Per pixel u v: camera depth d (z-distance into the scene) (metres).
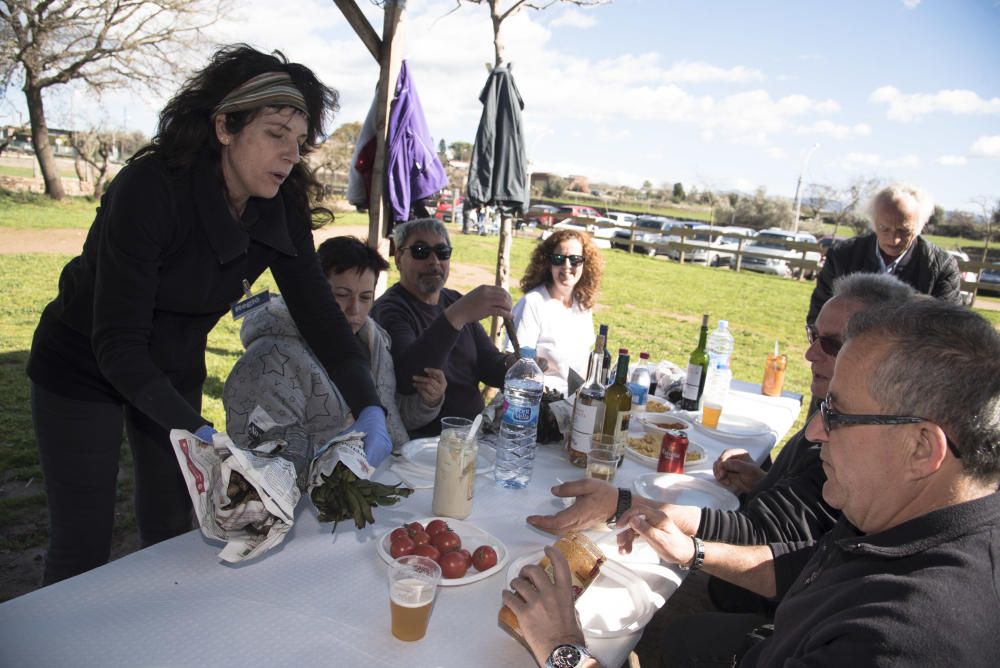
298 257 1.92
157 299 1.69
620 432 2.07
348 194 4.66
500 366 2.88
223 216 1.65
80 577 1.23
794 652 1.00
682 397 2.97
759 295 14.55
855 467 1.03
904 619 0.85
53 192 21.03
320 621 1.17
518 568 1.37
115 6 18.14
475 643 1.15
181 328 1.83
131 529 3.19
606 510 1.58
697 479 1.97
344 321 1.97
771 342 9.83
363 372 1.87
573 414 2.04
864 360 1.01
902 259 3.91
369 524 1.52
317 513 1.56
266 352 1.88
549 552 1.19
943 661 0.82
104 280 1.51
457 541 1.39
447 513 1.60
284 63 1.64
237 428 1.84
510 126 4.97
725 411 2.96
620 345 8.61
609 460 1.84
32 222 15.62
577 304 3.65
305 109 1.61
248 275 1.86
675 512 1.59
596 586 1.37
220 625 1.13
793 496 1.66
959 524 0.93
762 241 19.42
